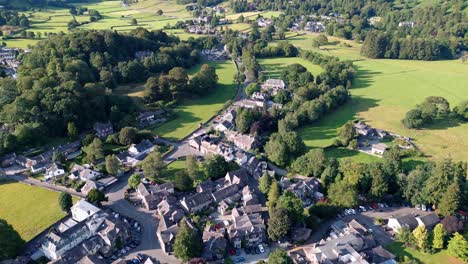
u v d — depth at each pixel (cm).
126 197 18338
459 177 17400
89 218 15762
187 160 19612
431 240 15075
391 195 18412
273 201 17188
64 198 16888
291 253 14875
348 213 17325
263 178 18475
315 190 18700
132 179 18862
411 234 15325
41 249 14938
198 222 16412
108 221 15600
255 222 15800
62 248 14612
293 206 16000
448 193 16550
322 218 16800
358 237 15012
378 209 17625
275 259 13450
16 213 17262
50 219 16825
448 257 14688
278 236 15238
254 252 15075
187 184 18688
